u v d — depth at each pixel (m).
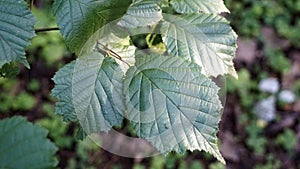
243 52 1.20
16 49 0.29
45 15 0.76
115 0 0.31
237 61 1.19
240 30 1.23
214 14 0.34
